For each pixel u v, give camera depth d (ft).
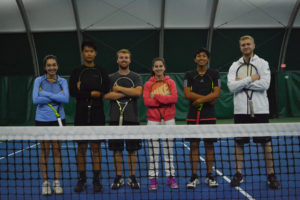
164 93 12.07
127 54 11.99
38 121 11.30
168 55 42.52
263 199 9.94
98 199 10.28
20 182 12.48
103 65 42.42
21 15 38.60
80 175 11.28
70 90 11.50
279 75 40.65
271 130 8.99
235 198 10.09
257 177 12.55
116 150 11.19
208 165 11.61
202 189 11.18
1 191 11.23
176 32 41.37
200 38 41.96
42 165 11.01
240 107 11.76
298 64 43.88
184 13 39.73
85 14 39.27
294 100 40.60
